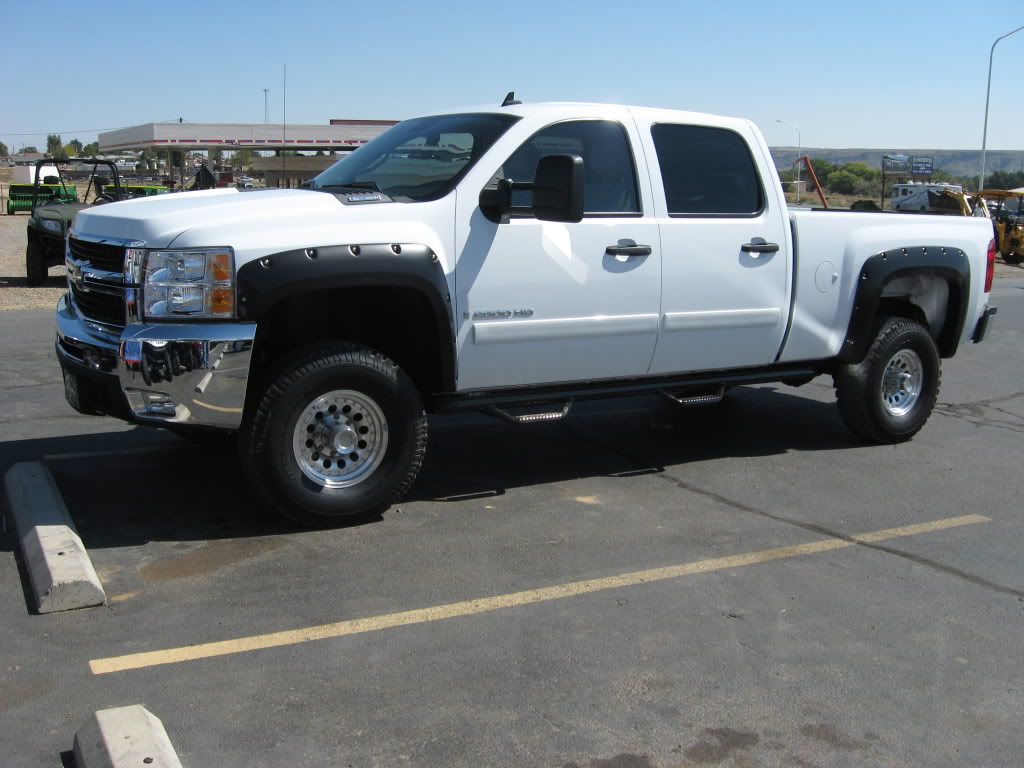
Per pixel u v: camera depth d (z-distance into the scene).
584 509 5.60
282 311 5.16
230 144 37.66
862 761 3.22
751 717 3.45
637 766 3.15
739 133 6.15
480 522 5.33
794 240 6.30
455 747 3.22
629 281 5.64
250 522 5.18
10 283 17.52
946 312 7.33
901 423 7.11
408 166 5.55
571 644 3.95
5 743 3.17
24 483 5.21
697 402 6.22
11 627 3.95
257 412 4.80
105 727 3.05
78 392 5.04
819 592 4.55
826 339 6.56
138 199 5.38
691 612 4.29
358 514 5.12
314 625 4.05
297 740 3.24
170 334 4.55
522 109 5.53
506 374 5.42
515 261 5.27
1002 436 7.63
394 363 5.26
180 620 4.05
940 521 5.57
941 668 3.85
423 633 4.02
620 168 5.68
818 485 6.20
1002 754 3.28
